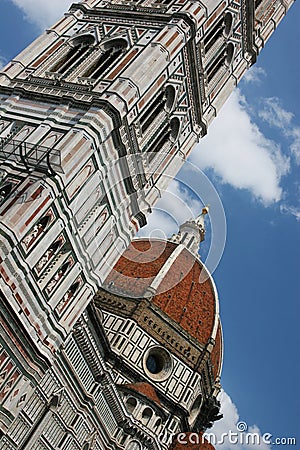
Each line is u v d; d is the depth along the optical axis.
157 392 88.56
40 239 32.78
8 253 30.36
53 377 51.81
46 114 38.25
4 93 40.88
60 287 35.47
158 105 41.97
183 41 42.72
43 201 32.25
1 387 32.25
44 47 44.31
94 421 63.38
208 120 50.09
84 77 40.50
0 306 30.75
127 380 87.12
